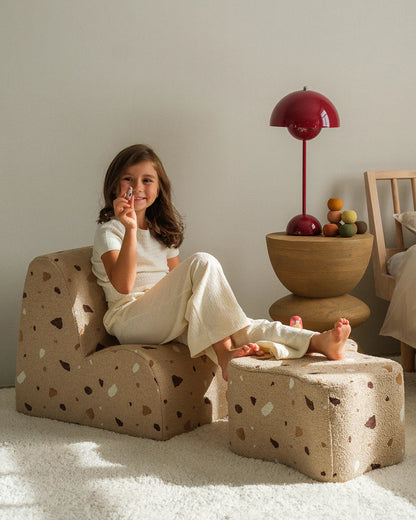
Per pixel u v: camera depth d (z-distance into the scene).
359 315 2.44
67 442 1.88
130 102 2.56
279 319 2.45
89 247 2.24
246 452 1.79
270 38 2.69
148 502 1.50
